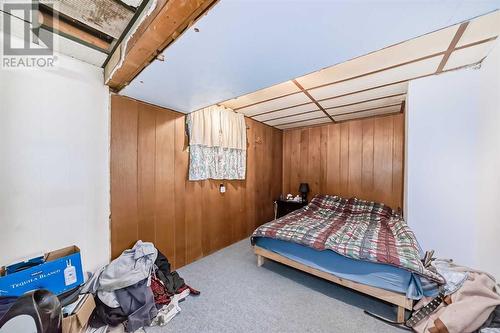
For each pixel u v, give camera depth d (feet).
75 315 4.40
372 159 11.84
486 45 5.27
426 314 5.15
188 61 4.44
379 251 6.13
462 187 6.81
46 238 5.17
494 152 5.50
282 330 5.41
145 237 7.47
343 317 5.89
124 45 4.51
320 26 3.25
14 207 4.70
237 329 5.43
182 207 8.80
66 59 5.51
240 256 9.89
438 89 7.03
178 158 8.61
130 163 7.00
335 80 7.20
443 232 7.11
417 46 5.24
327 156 13.47
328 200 12.25
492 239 5.52
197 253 9.50
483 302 4.64
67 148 5.55
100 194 6.25
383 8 2.83
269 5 2.80
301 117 12.08
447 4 2.73
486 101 5.99
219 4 2.80
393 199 11.20
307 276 8.09
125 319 5.26
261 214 13.56
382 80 7.26
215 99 7.06
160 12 3.13
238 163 11.35
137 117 7.18
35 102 4.99
